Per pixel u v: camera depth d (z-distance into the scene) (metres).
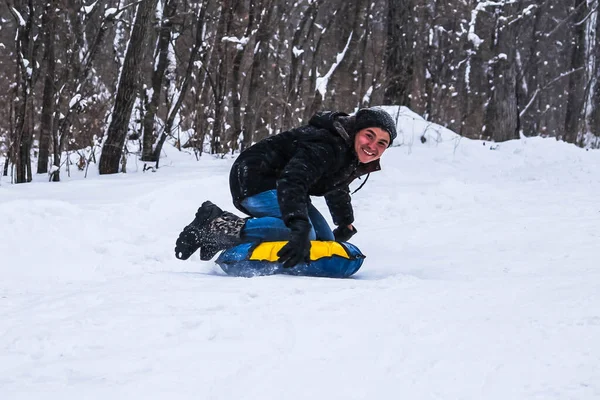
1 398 2.25
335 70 18.98
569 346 2.68
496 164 14.34
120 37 17.69
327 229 5.14
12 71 18.61
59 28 13.32
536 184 10.72
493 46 22.09
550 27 33.44
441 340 2.79
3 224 6.86
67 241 6.62
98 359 2.64
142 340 2.89
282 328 2.99
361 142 4.52
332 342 2.79
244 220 4.93
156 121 13.91
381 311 3.27
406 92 20.03
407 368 2.48
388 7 20.19
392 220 7.94
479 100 25.05
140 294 3.78
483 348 2.68
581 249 5.67
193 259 6.08
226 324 3.08
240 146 17.17
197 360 2.60
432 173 12.53
